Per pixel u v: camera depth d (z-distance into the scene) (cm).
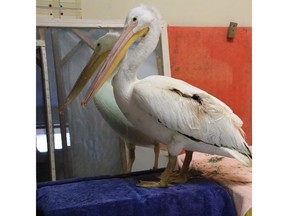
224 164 128
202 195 111
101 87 118
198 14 131
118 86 110
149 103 106
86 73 119
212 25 133
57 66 117
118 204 102
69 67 118
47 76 116
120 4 121
